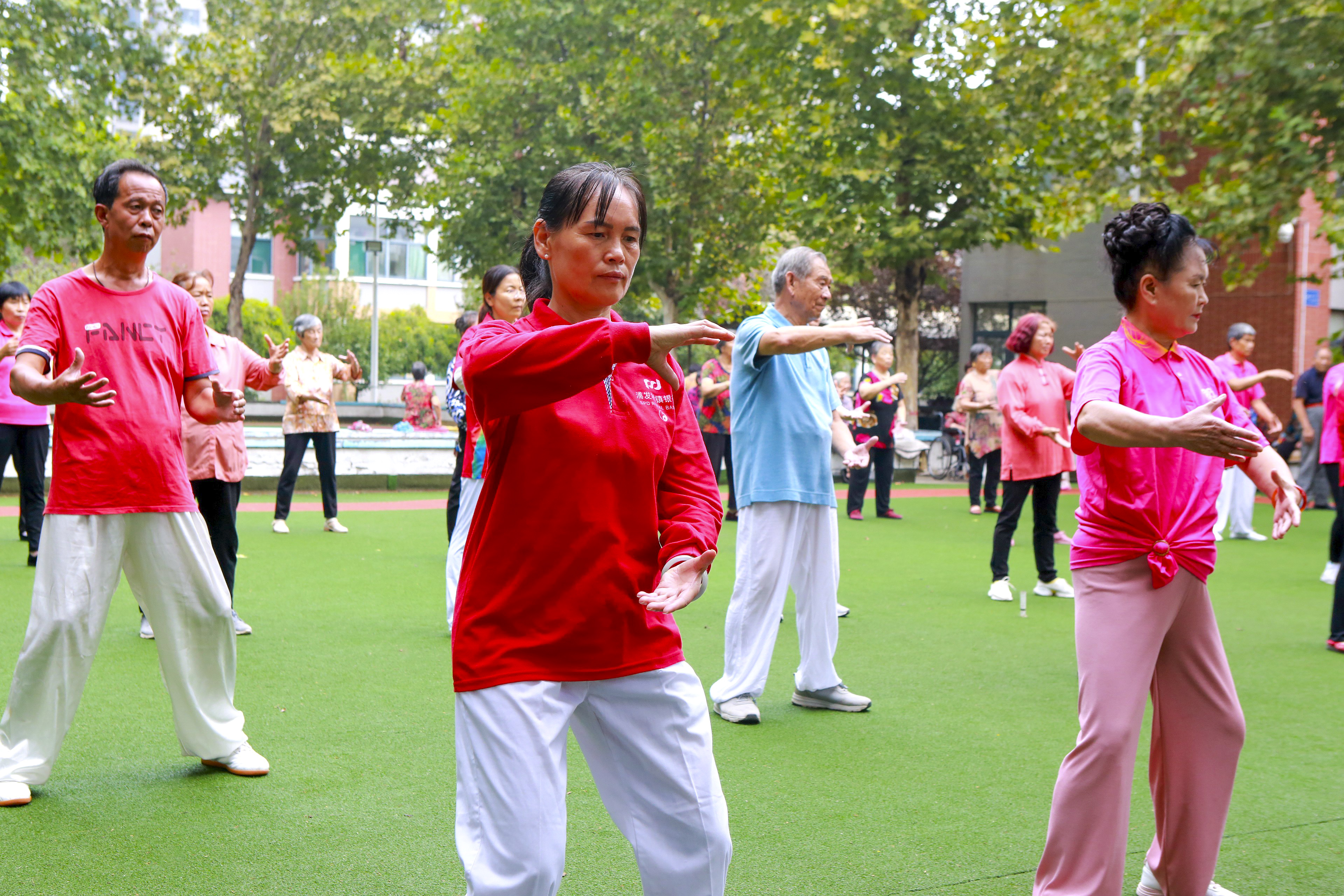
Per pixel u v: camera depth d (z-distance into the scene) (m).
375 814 3.68
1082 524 2.94
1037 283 26.33
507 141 22.80
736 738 4.65
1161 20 14.59
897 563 9.77
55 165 19.08
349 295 42.78
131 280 3.73
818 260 4.90
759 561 4.90
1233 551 10.89
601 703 2.23
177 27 25.19
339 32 25.08
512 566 2.15
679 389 2.25
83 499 3.62
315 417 10.81
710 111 21.47
